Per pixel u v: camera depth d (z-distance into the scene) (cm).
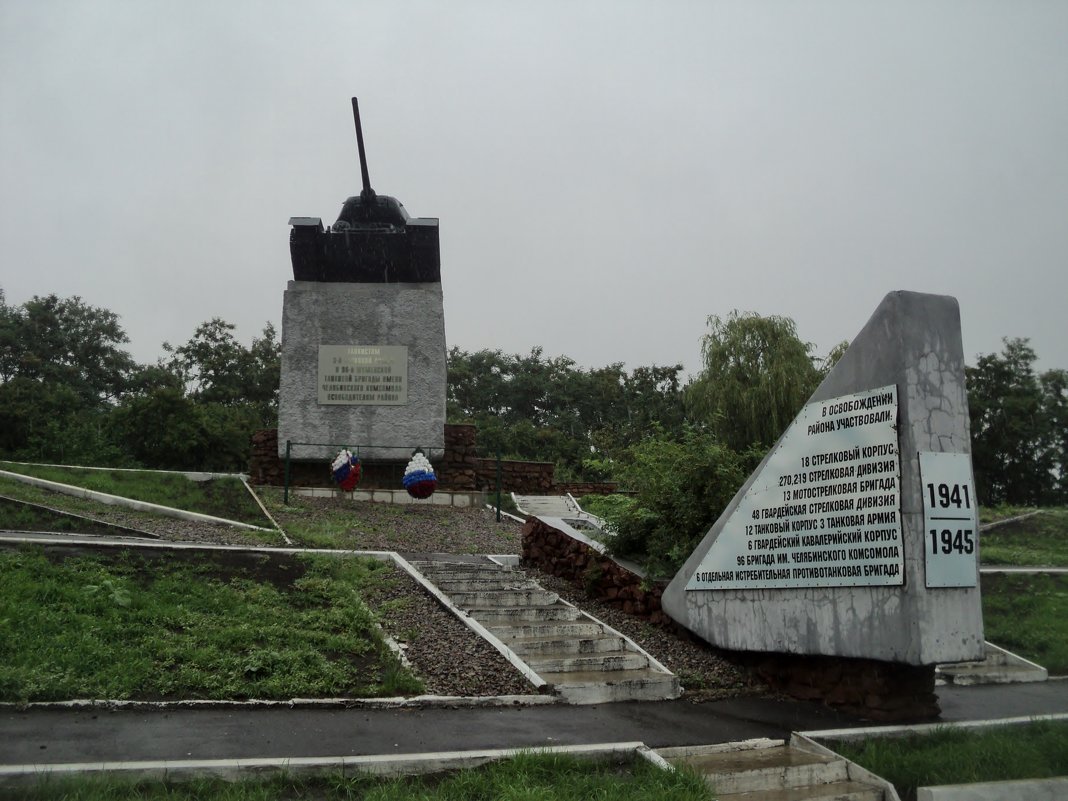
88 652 768
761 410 2947
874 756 679
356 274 2192
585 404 4919
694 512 1115
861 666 838
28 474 1772
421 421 2136
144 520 1534
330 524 1653
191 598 945
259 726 676
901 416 778
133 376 4331
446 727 709
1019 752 689
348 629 925
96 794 504
